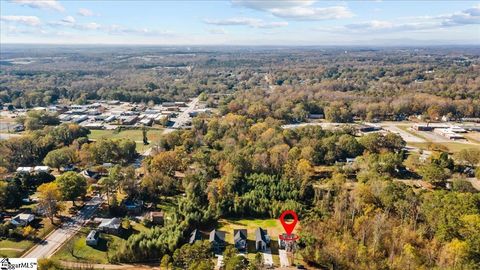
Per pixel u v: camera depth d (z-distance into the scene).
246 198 130.38
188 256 94.56
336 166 170.00
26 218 118.50
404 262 95.31
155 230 110.50
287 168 154.25
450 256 95.00
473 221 103.50
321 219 118.38
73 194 128.38
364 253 98.62
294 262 100.75
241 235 108.88
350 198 126.06
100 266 98.69
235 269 88.81
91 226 118.56
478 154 171.38
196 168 161.50
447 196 119.94
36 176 149.00
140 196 138.12
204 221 119.19
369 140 191.25
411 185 152.88
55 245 107.56
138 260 101.75
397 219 114.31
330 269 97.75
